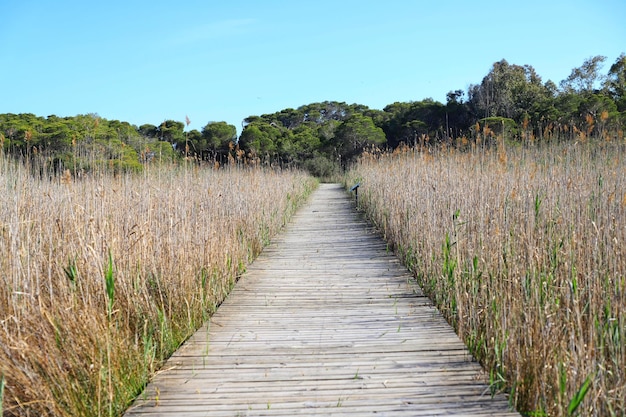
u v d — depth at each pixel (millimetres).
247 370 3828
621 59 21031
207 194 7035
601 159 7848
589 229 4676
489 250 4828
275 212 11070
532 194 5523
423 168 8852
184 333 4652
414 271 6910
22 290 3521
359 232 10680
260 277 6883
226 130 21359
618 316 3623
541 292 4027
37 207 4590
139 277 4562
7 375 2914
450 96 24875
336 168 31266
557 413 3088
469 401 3324
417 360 3998
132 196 5574
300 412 3186
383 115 43844
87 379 3213
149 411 3213
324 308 5430
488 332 4043
